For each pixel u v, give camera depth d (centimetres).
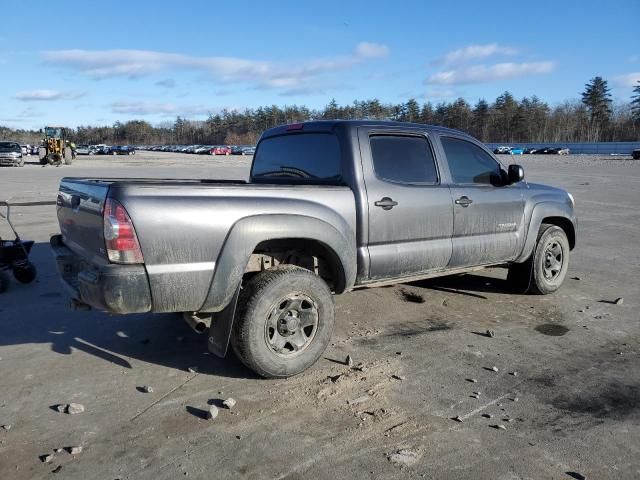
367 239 449
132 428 333
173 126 16550
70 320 531
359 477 285
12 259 635
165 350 457
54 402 366
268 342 390
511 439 322
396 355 447
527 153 7656
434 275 516
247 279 421
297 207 402
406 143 488
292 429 332
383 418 345
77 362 432
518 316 551
